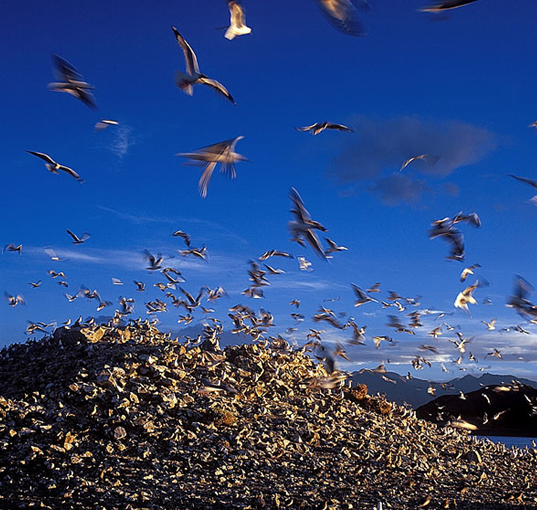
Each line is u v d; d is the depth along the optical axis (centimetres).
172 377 1616
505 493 1377
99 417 1320
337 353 787
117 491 1044
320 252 639
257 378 1778
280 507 1049
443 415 2167
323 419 1677
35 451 1150
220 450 1292
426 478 1410
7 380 1648
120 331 1920
